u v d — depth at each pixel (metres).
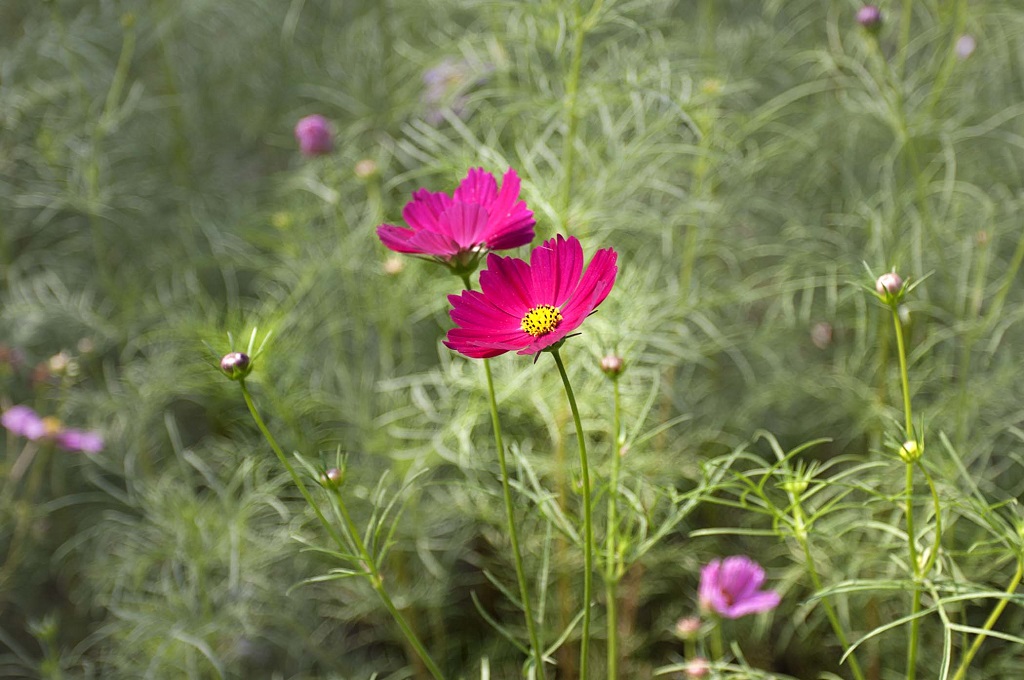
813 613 1.90
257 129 2.55
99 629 1.96
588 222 1.81
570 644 1.88
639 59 1.91
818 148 2.12
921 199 1.86
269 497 1.83
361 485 1.90
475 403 1.80
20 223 2.36
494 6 1.89
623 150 1.82
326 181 2.03
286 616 1.89
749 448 1.98
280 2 2.56
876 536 1.80
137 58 2.53
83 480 2.13
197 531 1.83
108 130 2.14
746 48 2.23
